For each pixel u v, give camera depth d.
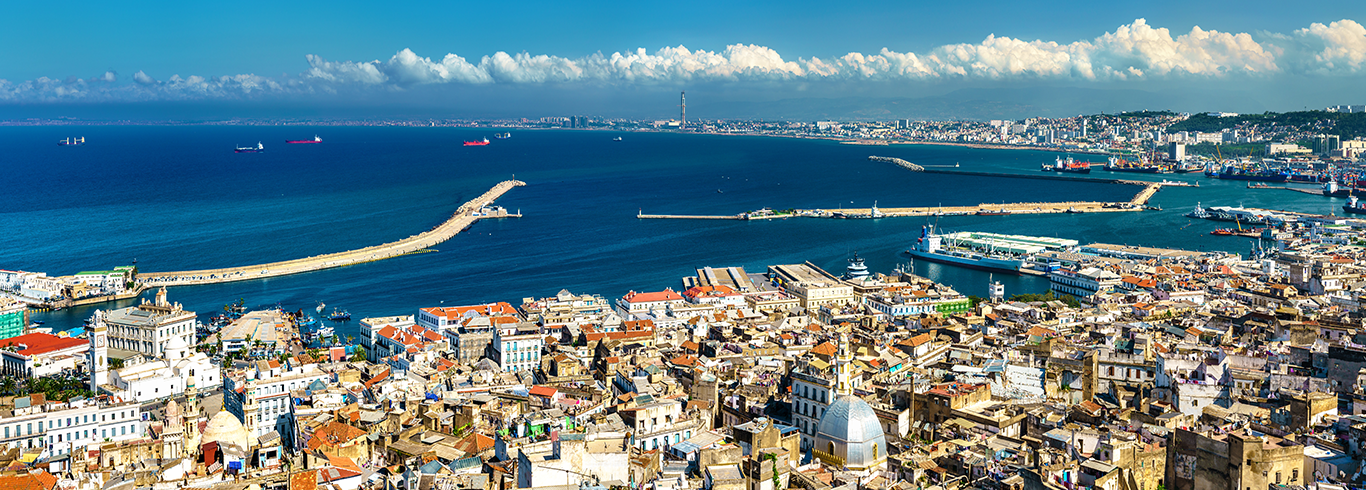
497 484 195.75
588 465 193.38
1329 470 189.75
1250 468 189.38
